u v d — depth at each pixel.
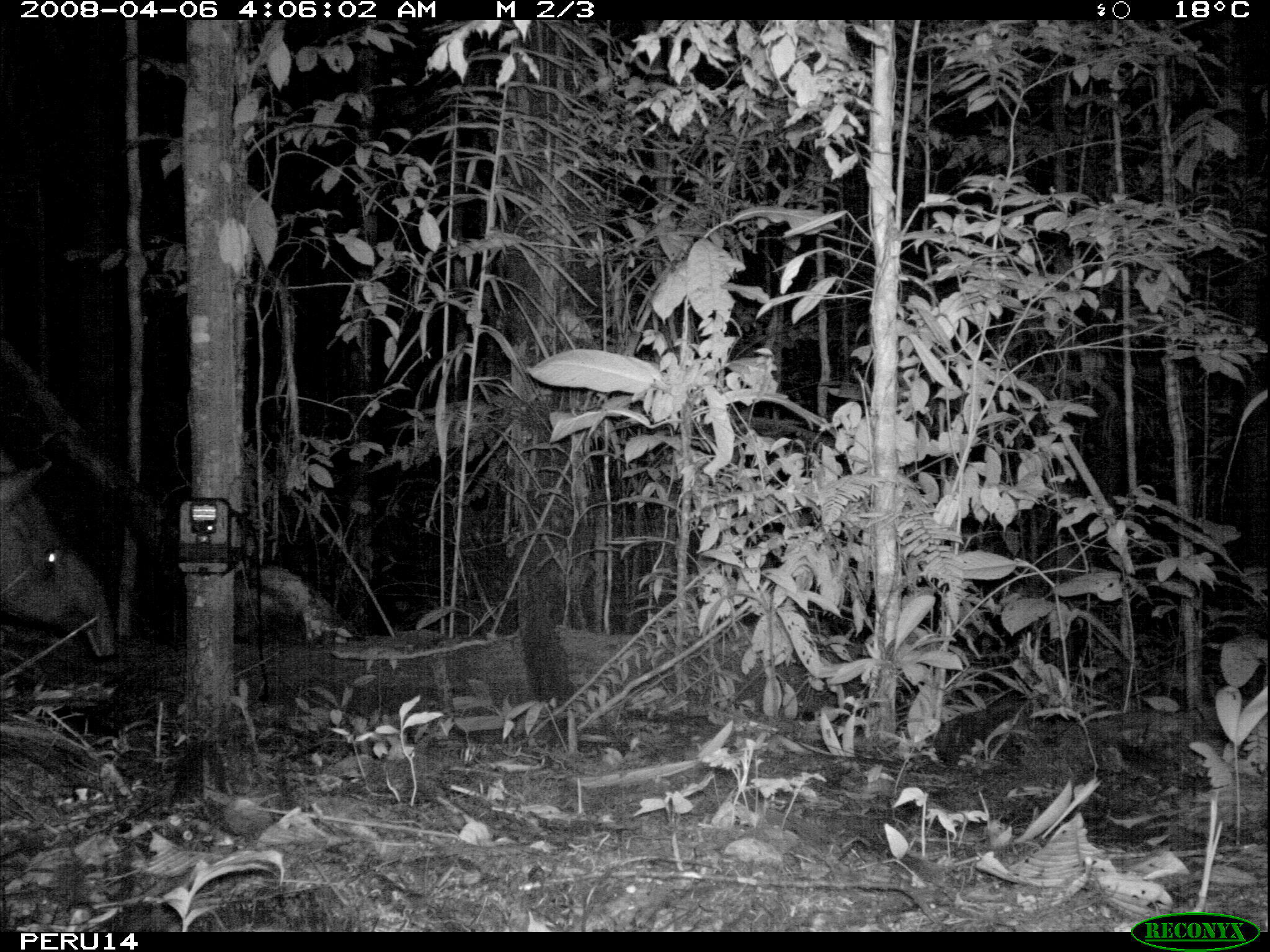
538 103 5.73
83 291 7.61
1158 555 5.70
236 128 4.31
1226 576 6.08
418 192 7.12
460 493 5.80
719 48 4.36
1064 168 6.66
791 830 3.64
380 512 9.27
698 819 3.75
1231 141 5.16
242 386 4.45
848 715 4.78
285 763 4.27
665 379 4.77
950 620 4.94
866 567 5.00
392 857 3.41
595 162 5.75
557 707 5.00
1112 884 3.14
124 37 7.84
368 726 4.77
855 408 4.93
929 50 5.23
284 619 5.88
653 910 3.07
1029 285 4.71
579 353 4.85
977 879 3.31
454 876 3.30
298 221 7.93
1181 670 6.05
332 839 3.52
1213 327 5.09
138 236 6.18
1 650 5.13
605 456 5.85
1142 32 4.80
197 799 3.89
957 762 4.67
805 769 4.35
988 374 4.84
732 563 4.93
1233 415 6.93
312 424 8.84
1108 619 6.55
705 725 4.98
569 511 5.83
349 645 5.66
